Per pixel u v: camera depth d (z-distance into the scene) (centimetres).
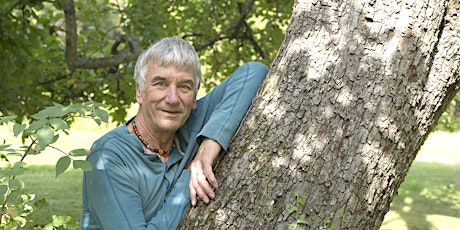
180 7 717
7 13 492
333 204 177
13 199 196
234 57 694
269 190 180
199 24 691
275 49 668
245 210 180
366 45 185
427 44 187
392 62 183
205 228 183
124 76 614
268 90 196
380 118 181
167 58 197
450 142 1830
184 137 216
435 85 191
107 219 192
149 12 583
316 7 195
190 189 192
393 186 187
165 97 198
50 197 806
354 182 178
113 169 196
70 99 609
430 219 777
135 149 203
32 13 503
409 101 184
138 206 196
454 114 1563
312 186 179
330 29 190
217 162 197
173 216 191
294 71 191
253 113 196
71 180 938
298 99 187
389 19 186
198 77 206
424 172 1265
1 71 514
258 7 704
